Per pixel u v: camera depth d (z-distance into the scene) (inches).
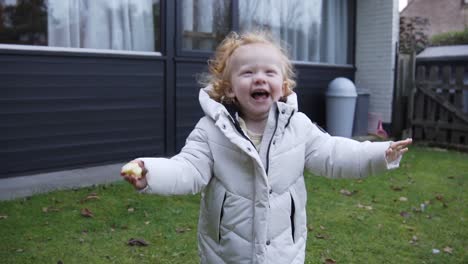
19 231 125.5
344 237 129.5
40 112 188.4
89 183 177.5
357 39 340.8
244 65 67.9
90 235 125.0
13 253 111.6
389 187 187.2
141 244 120.0
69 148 198.2
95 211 144.1
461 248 123.9
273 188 66.6
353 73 342.3
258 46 69.1
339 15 334.6
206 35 248.1
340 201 165.0
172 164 62.4
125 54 212.1
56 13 194.2
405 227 138.9
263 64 67.6
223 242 67.5
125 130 216.2
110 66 208.4
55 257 110.5
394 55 323.9
